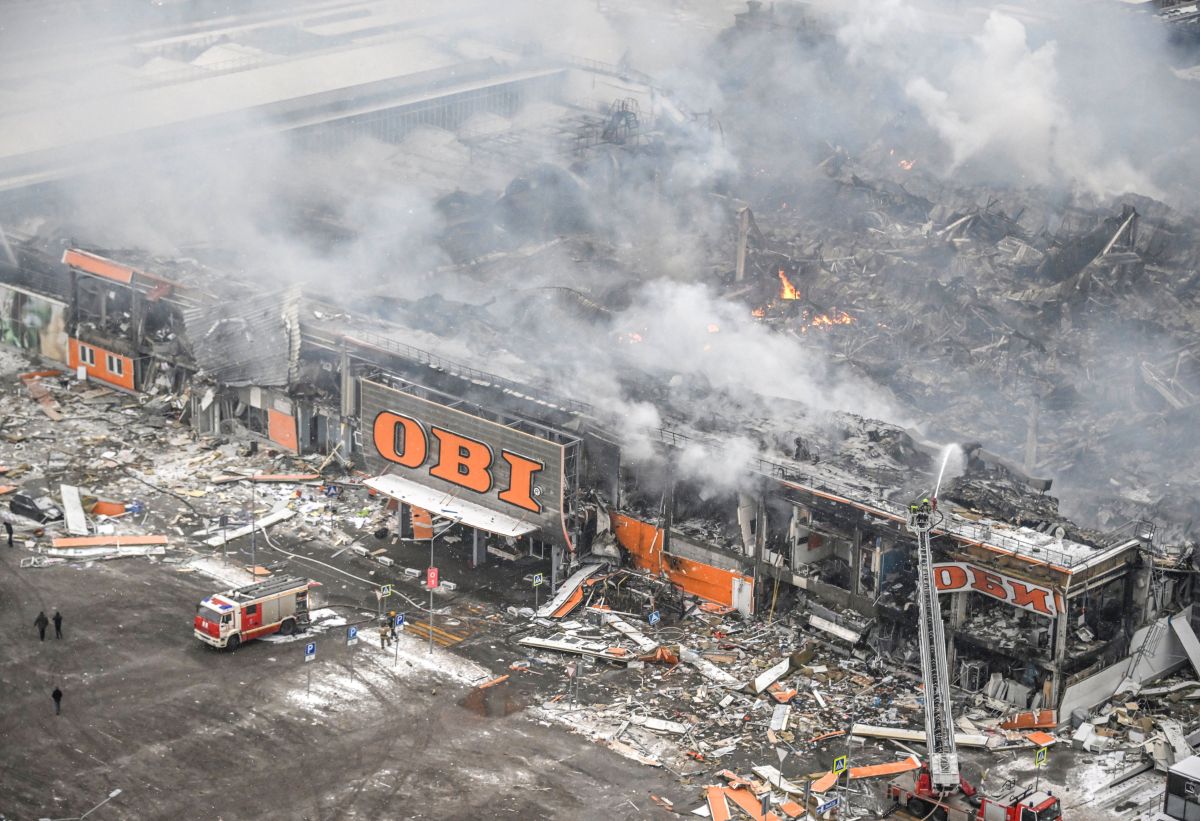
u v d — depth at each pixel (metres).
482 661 103.50
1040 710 97.56
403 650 104.38
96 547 116.94
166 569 114.31
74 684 98.50
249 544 118.75
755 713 97.81
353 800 87.50
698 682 101.50
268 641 104.94
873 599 104.56
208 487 127.81
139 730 93.75
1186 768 85.44
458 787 89.00
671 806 87.94
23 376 147.62
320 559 117.06
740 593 109.69
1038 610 96.94
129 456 132.75
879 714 98.00
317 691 98.81
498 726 95.62
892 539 102.81
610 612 109.94
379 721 95.62
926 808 87.19
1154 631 102.44
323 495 127.00
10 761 90.31
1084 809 88.88
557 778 90.31
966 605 101.88
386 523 122.75
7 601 108.56
